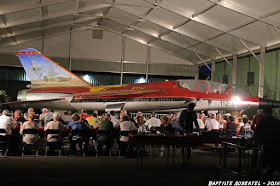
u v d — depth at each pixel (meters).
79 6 24.94
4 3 20.00
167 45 32.44
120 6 25.67
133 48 34.66
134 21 28.12
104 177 7.58
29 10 22.62
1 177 7.17
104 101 19.69
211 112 18.84
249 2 17.55
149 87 19.45
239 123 15.70
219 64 30.62
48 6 22.98
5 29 25.88
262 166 7.87
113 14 28.27
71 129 11.41
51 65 20.95
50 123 11.03
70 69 33.66
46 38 33.25
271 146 7.55
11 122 10.71
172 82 19.52
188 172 8.66
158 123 13.73
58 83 21.08
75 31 33.72
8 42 31.38
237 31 22.09
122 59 34.28
